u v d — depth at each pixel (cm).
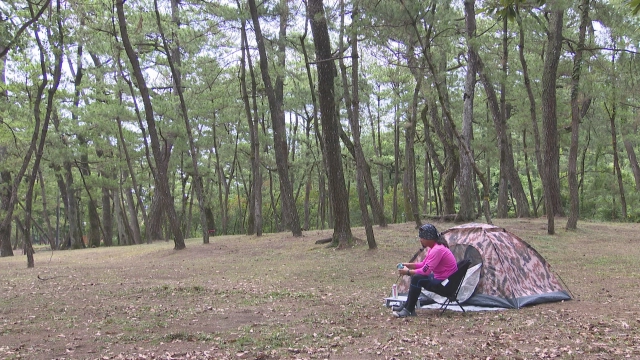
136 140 2795
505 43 1750
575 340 604
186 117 2178
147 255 1998
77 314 848
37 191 4041
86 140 3031
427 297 845
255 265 1500
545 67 2167
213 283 1173
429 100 1856
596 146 3288
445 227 2012
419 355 570
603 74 1948
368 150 3456
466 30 1739
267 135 3131
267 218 4622
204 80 2673
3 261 2242
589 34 2323
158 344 658
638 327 650
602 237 1822
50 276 1376
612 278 1077
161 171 2020
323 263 1438
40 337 699
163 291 1055
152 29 2225
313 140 3731
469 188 2064
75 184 3312
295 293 1013
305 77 2898
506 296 812
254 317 809
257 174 2267
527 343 603
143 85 1944
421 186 4578
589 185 3612
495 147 2594
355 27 1368
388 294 981
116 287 1123
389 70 2484
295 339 665
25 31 1559
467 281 831
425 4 1374
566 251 1534
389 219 4475
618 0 1888
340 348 616
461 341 621
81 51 2628
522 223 2162
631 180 3925
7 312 870
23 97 2375
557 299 854
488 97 2278
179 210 4850
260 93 3078
